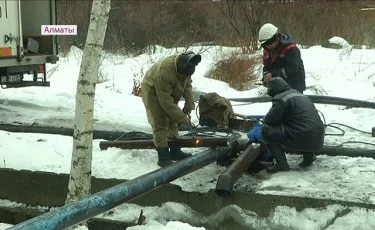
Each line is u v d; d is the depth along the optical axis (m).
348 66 13.97
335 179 5.71
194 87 11.91
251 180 5.91
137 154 6.64
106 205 4.39
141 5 19.97
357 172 5.89
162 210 5.66
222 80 12.97
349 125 8.30
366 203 4.93
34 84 9.83
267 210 5.26
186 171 5.49
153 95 5.94
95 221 5.49
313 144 5.75
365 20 18.12
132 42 18.66
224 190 5.18
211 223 5.47
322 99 9.41
